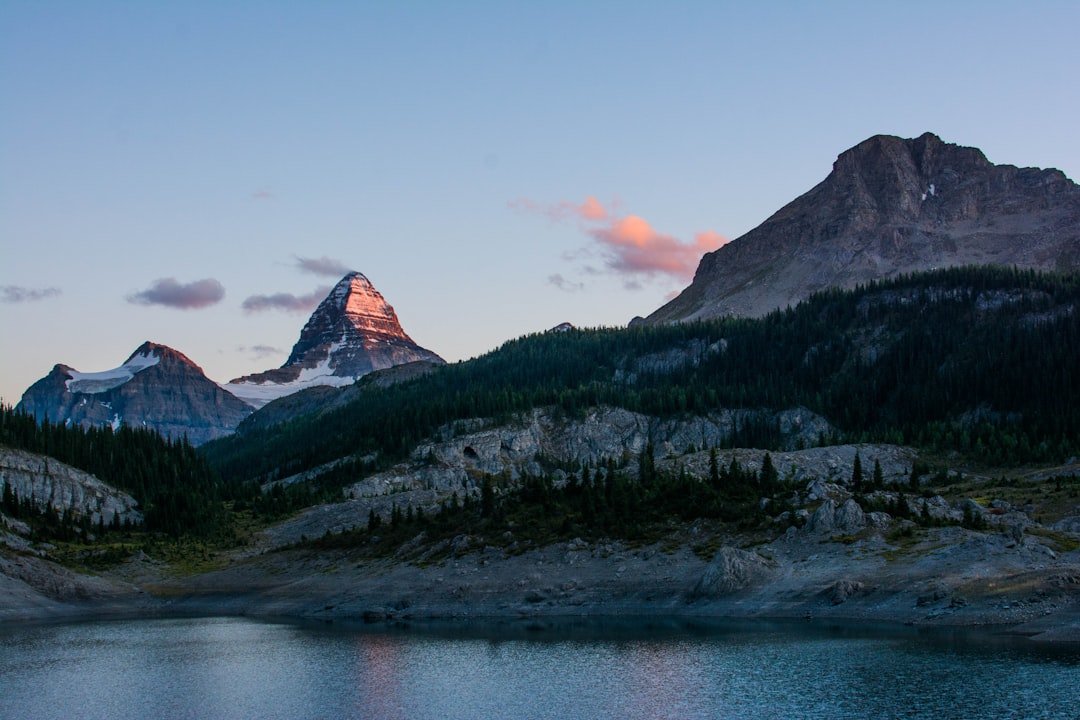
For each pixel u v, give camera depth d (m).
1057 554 135.62
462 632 147.12
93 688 117.69
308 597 184.88
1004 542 138.25
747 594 145.12
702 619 142.75
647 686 106.06
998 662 101.81
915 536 149.50
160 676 123.69
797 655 112.88
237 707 107.31
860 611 131.12
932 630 118.88
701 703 98.06
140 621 177.12
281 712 104.69
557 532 183.12
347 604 176.38
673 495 183.62
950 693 93.31
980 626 118.19
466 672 118.81
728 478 183.25
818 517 158.00
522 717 98.50
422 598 170.88
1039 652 104.94
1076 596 119.00
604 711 98.56
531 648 131.00
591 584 162.25
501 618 157.62
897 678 99.25
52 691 116.50
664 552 166.00
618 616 151.00
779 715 92.38
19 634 161.25
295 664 128.50
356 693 111.06
